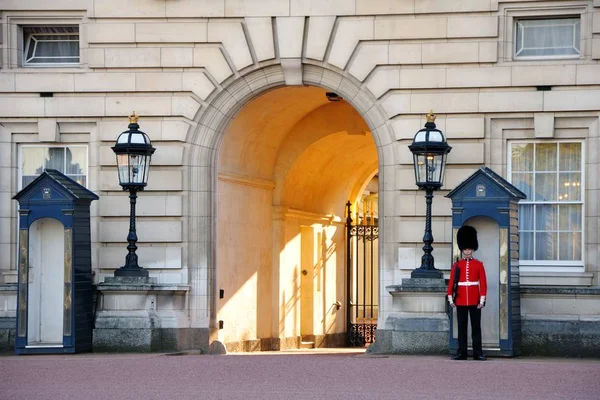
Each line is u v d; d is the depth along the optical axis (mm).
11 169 33562
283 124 37938
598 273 31250
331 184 44094
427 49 31906
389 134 32188
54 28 33844
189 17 32844
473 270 28609
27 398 21516
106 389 22562
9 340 31906
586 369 25641
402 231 31922
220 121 33062
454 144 31844
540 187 31922
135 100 33125
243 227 36531
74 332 30516
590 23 31359
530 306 30844
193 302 32844
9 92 33406
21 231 30719
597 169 31312
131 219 31984
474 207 29266
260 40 32594
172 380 23812
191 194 33000
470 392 21969
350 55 32219
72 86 33281
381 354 30516
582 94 31328
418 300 30344
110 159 33156
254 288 37438
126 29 33062
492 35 31641
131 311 31453
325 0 32344
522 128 31781
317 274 43312
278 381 23578
